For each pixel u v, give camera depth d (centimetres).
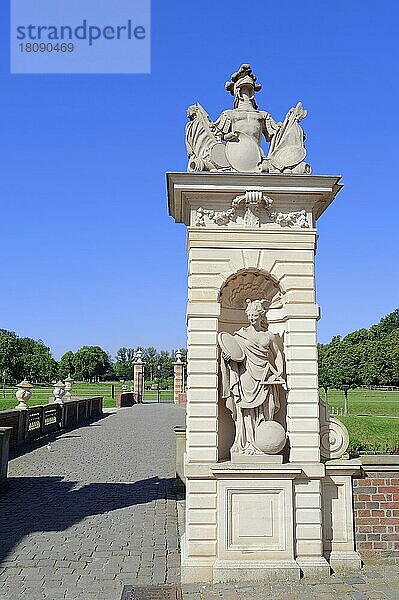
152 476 1499
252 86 877
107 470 1595
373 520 796
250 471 747
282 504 751
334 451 800
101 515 1074
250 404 787
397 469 805
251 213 810
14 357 7769
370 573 742
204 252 805
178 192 808
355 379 4538
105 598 663
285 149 834
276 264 809
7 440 1362
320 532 758
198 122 842
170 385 9062
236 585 701
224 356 788
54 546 873
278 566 723
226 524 741
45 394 5116
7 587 700
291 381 791
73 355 11656
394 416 2984
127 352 13562
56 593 680
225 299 844
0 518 1053
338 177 800
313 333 800
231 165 826
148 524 1008
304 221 818
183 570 724
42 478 1469
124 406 4978
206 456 763
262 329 835
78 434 2578
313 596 661
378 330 8375
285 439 780
